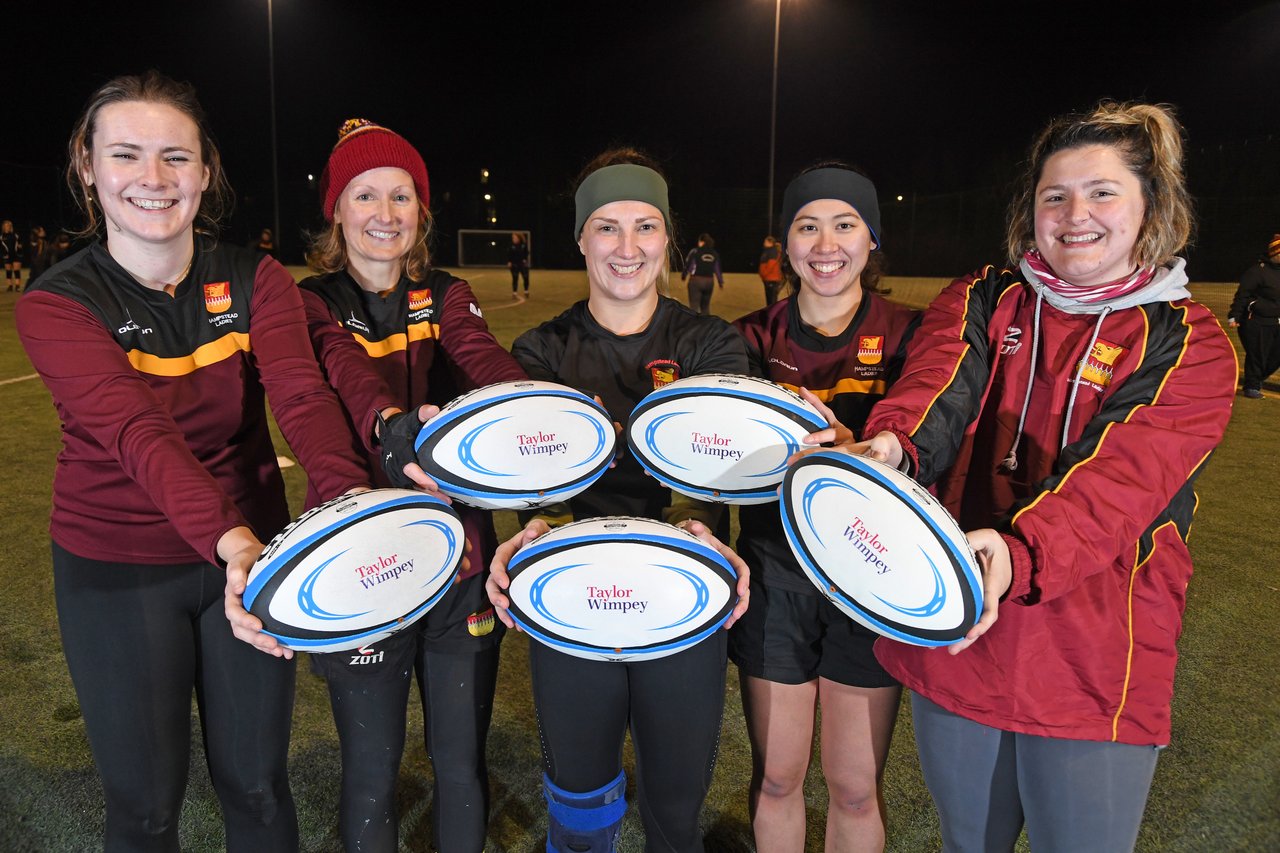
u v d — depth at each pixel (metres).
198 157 1.65
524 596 1.62
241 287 1.78
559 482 1.64
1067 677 1.47
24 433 6.20
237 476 1.80
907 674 1.62
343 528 1.43
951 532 1.30
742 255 32.12
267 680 1.75
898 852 2.17
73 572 1.66
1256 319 8.07
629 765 2.62
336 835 2.24
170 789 1.72
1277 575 3.92
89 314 1.60
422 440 1.61
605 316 2.06
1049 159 1.56
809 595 1.90
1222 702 2.84
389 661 1.83
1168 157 1.46
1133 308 1.51
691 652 1.69
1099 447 1.43
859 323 2.09
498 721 2.81
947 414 1.58
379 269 2.08
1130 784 1.48
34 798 2.34
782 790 1.98
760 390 1.70
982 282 1.74
